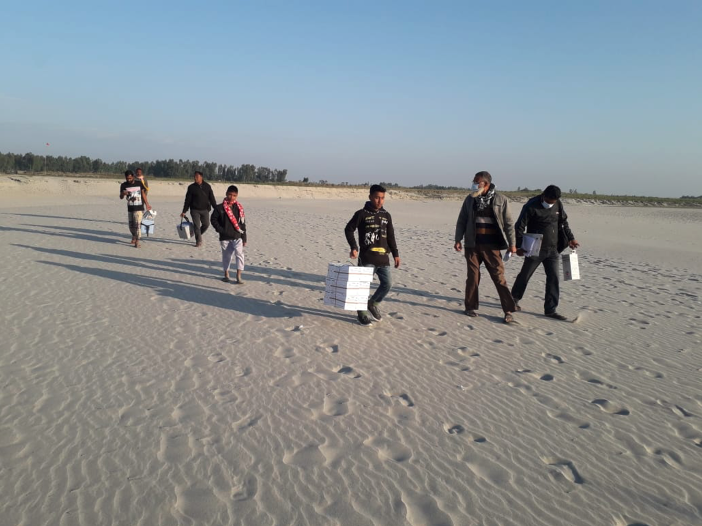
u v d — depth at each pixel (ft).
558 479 11.60
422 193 260.21
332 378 16.78
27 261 33.81
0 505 9.95
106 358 17.60
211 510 10.06
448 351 20.08
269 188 210.38
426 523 9.96
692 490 11.35
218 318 23.09
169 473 11.19
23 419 13.24
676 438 13.71
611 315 26.96
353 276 22.15
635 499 10.98
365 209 23.29
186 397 14.85
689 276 41.63
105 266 33.86
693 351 21.22
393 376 17.22
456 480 11.40
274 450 12.28
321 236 56.90
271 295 28.12
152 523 9.62
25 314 22.12
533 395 16.16
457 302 28.58
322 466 11.70
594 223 111.96
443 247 53.31
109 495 10.38
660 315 27.32
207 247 45.09
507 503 10.67
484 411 14.88
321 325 22.80
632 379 17.84
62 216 67.82
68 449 11.96
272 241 50.67
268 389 15.66
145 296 26.48
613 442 13.37
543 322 25.13
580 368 18.78
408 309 26.50
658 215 167.73
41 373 16.12
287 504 10.33
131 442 12.35
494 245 24.43
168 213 77.46
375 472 11.57
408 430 13.55
